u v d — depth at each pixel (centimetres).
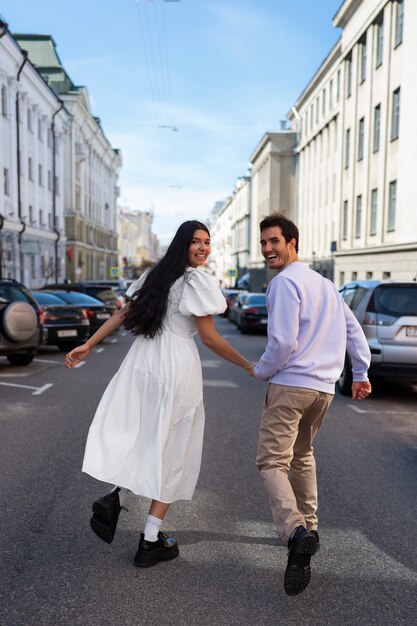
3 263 3344
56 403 804
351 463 543
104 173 7431
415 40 2278
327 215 3919
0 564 330
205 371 1162
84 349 334
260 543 365
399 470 523
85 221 5916
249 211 7431
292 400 310
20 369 1145
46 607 286
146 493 311
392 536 380
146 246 16238
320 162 4178
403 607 294
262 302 2286
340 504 436
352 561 344
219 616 281
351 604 295
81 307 1502
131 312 325
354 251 2969
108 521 315
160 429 314
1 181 3325
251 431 662
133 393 322
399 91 2508
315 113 4341
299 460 342
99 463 310
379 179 2678
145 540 328
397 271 2456
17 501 431
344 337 323
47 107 4319
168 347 321
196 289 316
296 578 279
